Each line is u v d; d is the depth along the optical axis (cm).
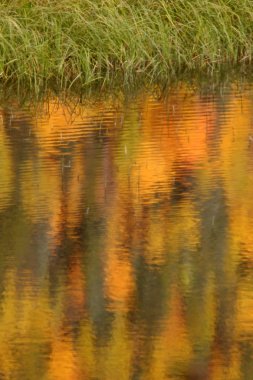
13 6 2597
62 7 2617
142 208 1499
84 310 1168
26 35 2538
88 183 1627
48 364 1054
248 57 2750
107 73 2577
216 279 1241
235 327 1117
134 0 2700
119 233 1402
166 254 1326
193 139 1908
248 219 1439
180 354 1068
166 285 1228
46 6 2620
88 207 1510
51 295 1206
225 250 1329
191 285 1225
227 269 1270
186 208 1498
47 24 2581
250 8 2788
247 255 1316
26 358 1067
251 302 1174
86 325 1133
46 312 1163
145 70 2622
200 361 1050
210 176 1652
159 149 1836
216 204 1509
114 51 2600
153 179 1644
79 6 2639
